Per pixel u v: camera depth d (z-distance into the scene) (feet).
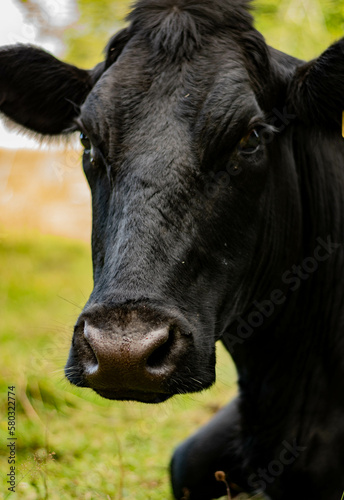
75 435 25.49
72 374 13.38
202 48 15.17
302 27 28.96
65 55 37.55
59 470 21.76
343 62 15.52
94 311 12.84
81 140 16.34
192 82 14.64
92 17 36.50
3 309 44.32
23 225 60.90
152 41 15.35
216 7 15.87
